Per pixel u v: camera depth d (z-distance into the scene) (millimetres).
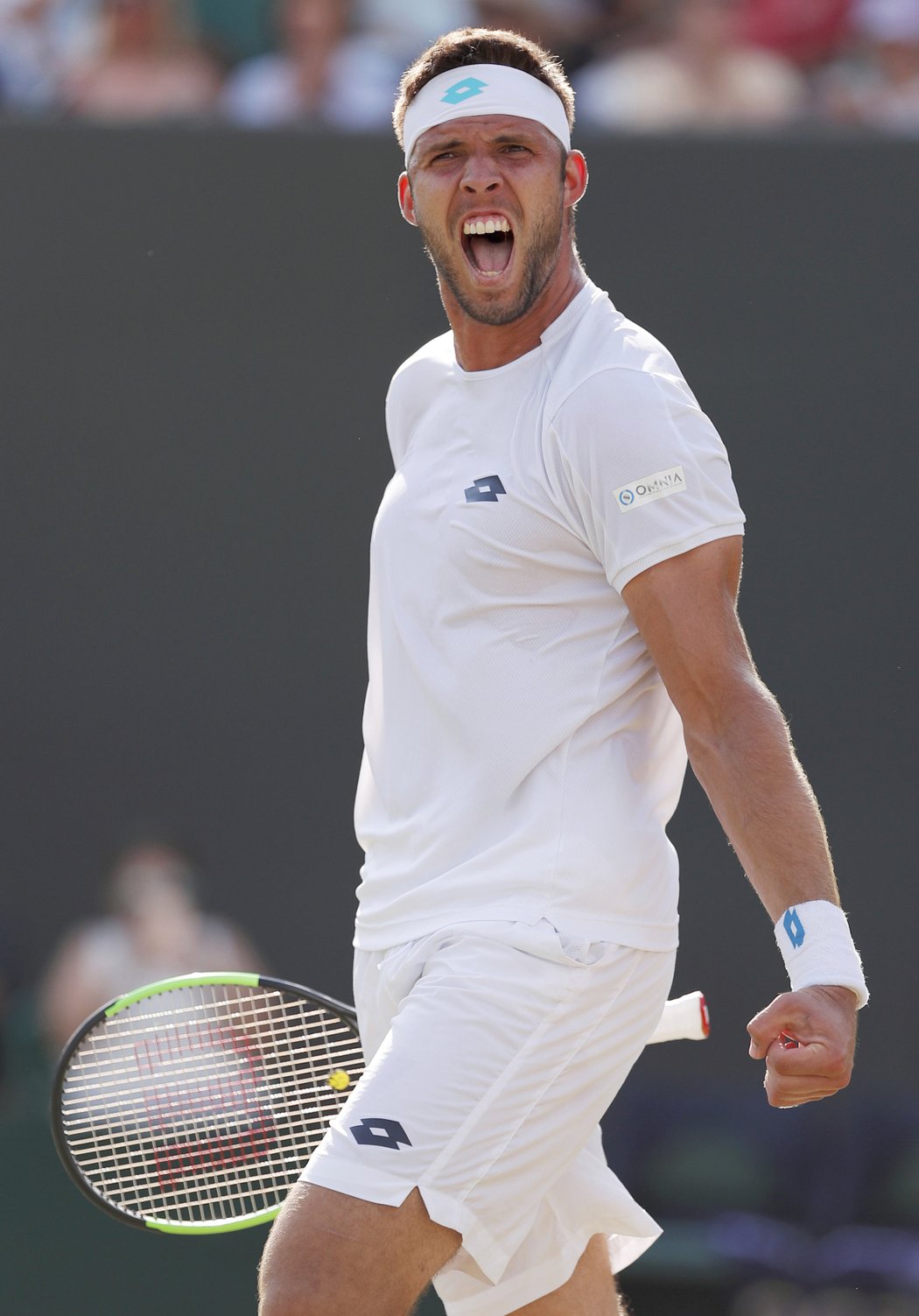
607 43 25891
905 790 22422
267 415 23000
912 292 22594
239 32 25047
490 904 8453
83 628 23047
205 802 22938
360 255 22875
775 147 22719
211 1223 10281
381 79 25047
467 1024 8164
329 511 22969
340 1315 7695
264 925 22812
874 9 25859
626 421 8281
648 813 8773
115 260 23031
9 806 23031
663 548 8180
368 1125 7953
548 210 8930
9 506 23125
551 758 8547
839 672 22609
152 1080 14984
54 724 23031
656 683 8867
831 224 22672
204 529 23047
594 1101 8648
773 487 22750
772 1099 7398
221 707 23000
